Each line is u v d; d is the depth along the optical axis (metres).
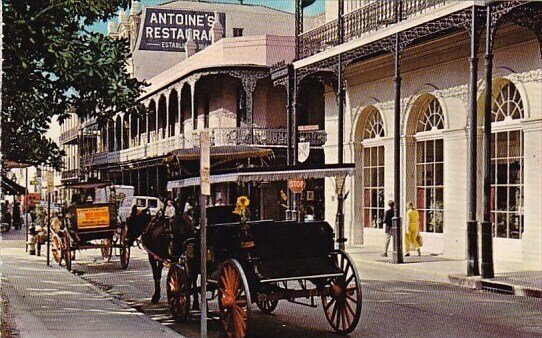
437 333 10.64
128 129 52.28
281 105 37.94
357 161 27.28
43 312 11.96
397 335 10.48
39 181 38.12
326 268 10.52
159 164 40.75
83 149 64.88
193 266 11.77
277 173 11.02
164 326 10.77
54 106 11.50
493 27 16.52
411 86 23.89
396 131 20.75
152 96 43.88
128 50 11.46
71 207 21.19
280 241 10.32
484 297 14.47
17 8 9.73
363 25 24.75
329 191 28.92
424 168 23.81
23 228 47.53
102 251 24.30
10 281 16.86
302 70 27.11
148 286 17.03
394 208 21.42
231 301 10.12
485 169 16.39
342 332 10.62
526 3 16.23
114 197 28.45
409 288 15.70
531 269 18.28
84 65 10.59
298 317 12.09
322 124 37.91
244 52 36.81
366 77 26.58
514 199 19.97
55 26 10.38
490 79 16.50
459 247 21.67
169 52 46.19
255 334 10.64
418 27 19.78
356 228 27.25
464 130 21.47
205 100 39.84
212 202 18.69
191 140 36.47
